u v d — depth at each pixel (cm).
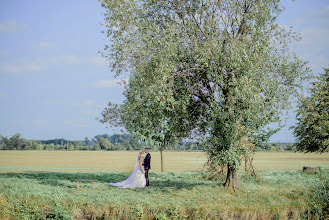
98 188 1702
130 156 8962
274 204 1468
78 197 1449
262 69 1595
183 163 5606
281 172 2686
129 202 1406
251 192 1633
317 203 1581
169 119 1833
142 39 1548
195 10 1641
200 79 1645
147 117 1867
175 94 1614
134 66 1636
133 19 1563
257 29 1623
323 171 2539
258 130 1541
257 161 6519
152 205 1383
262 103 1490
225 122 1540
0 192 1505
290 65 1636
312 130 2573
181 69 1617
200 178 2155
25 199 1416
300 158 8212
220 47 1566
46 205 1375
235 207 1402
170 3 1681
